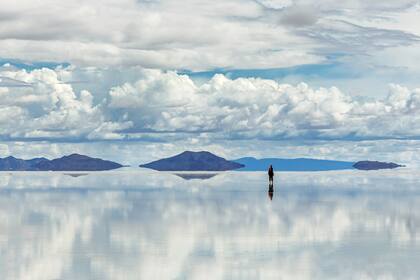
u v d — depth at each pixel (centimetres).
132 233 3388
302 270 2352
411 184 9950
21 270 2339
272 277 2239
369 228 3597
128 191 7694
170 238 3189
